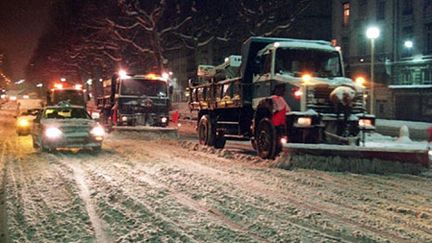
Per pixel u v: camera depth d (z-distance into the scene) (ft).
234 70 55.88
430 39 137.69
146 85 87.92
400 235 22.40
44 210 27.63
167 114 88.74
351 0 163.84
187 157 50.72
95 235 22.58
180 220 24.89
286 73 48.75
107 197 30.66
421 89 137.18
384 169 41.04
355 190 32.94
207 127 61.36
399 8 146.82
